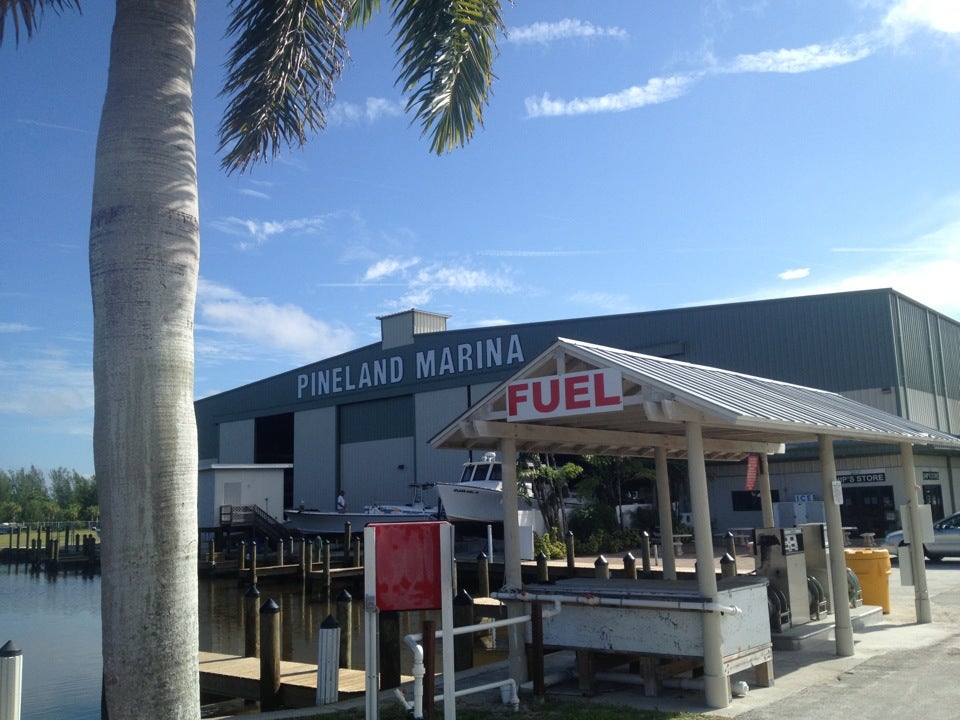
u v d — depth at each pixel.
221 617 22.58
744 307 33.56
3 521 78.19
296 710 8.48
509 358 38.56
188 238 6.02
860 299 31.53
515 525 8.97
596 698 8.29
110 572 5.50
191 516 5.77
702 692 8.30
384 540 6.70
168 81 6.09
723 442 12.38
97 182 5.91
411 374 42.22
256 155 9.45
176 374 5.78
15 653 7.19
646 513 35.22
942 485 33.25
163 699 5.44
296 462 47.31
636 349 35.50
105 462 5.59
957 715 7.20
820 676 8.84
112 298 5.73
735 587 8.11
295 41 8.92
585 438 10.20
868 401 30.92
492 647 14.98
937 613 13.27
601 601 8.19
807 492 32.91
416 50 9.22
